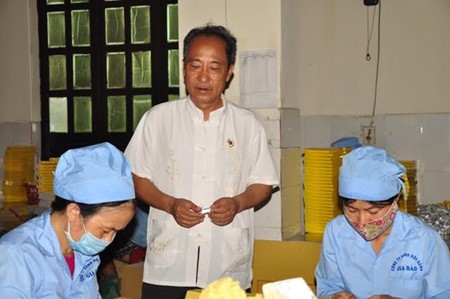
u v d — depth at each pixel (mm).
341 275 2021
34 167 4168
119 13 4004
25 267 1579
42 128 4230
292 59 3367
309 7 3562
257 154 2377
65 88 4168
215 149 2309
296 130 3422
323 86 3562
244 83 3225
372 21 3455
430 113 3354
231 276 2299
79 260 1749
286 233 3209
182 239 2270
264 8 3164
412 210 3219
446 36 3301
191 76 2264
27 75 4188
